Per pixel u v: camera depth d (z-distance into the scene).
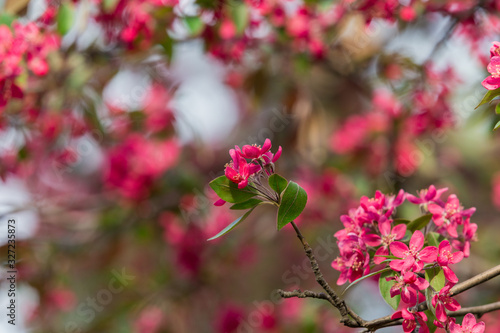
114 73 5.13
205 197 5.95
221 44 4.91
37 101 4.96
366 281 4.86
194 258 6.25
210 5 4.50
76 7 4.38
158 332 6.04
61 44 4.61
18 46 3.93
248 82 5.84
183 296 6.23
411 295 2.22
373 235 2.42
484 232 6.07
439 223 2.48
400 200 2.56
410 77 5.50
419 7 4.60
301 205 2.23
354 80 6.09
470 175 6.51
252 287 6.59
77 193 6.81
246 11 4.48
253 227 6.54
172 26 4.56
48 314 6.05
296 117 6.00
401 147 5.89
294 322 5.35
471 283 2.25
